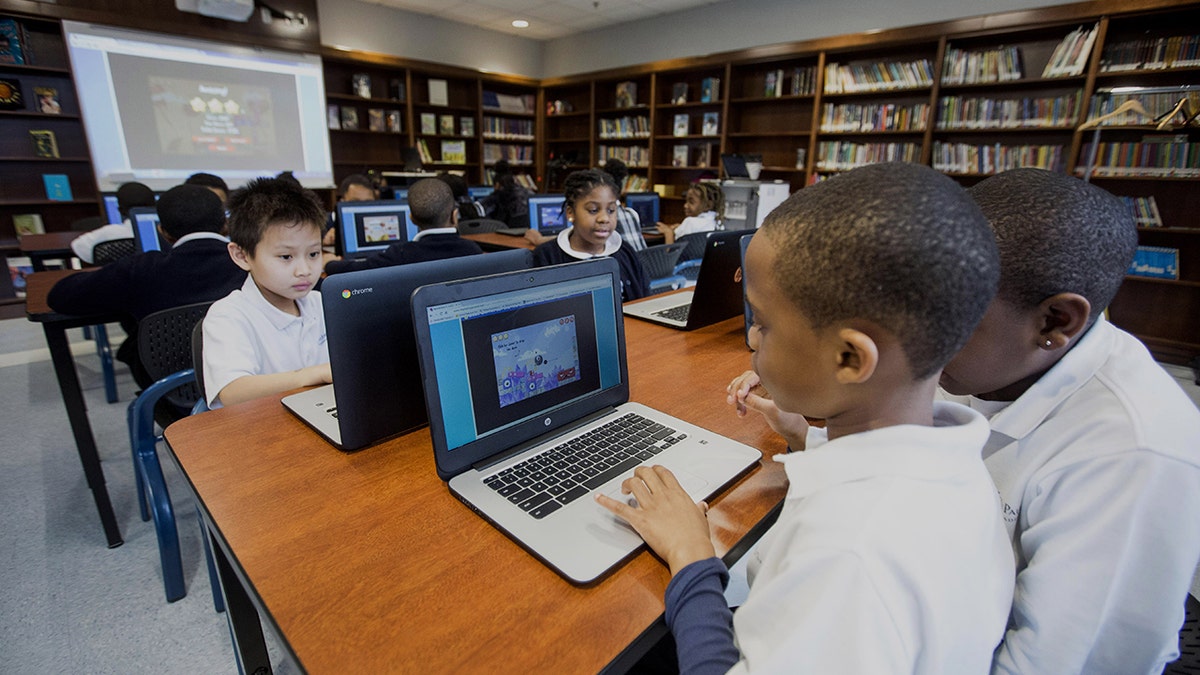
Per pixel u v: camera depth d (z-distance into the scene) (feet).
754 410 3.38
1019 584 2.01
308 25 18.33
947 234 1.30
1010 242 1.85
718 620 1.69
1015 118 13.51
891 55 15.70
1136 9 11.30
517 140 24.88
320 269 4.34
